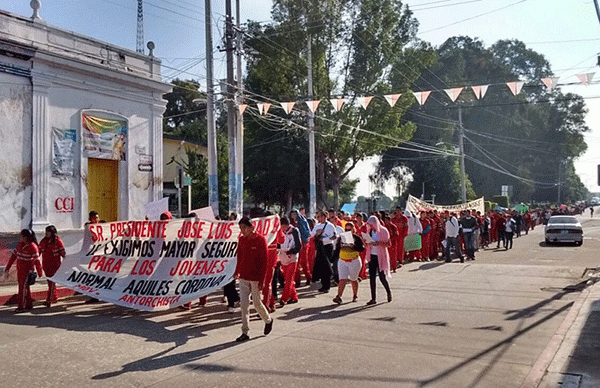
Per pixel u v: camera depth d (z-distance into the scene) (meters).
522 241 32.38
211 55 19.28
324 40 33.78
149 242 11.06
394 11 35.84
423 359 7.24
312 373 6.61
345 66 36.03
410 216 20.17
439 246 22.70
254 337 8.50
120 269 11.11
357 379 6.39
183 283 10.66
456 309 10.77
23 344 8.09
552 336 8.62
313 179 27.11
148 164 18.05
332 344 8.02
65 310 11.02
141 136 17.83
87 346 7.97
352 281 11.62
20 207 14.22
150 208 14.84
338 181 38.47
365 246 11.70
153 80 17.91
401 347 7.86
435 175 55.97
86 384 6.23
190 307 11.04
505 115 62.62
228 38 20.05
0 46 13.66
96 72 16.03
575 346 7.83
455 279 15.22
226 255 10.64
